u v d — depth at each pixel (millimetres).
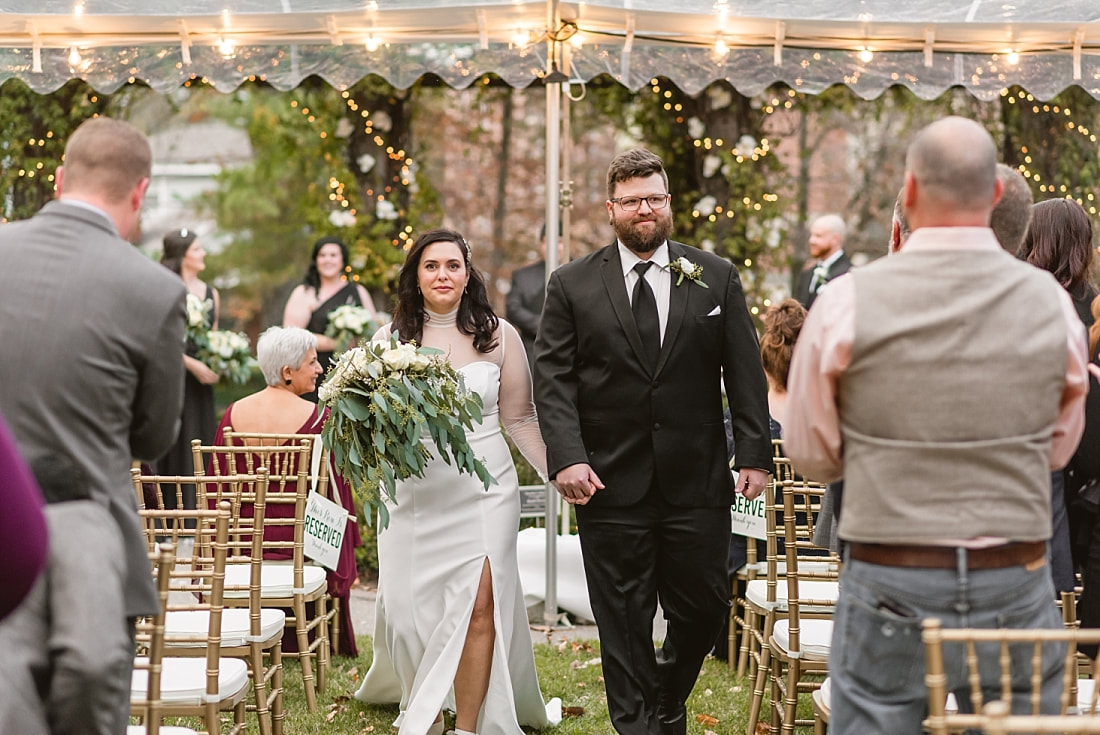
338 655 5590
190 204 19531
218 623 3393
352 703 4812
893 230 3076
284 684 5125
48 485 2475
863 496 2352
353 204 9477
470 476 4207
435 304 4277
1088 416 3275
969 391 2293
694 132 9352
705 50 6363
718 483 3953
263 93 16672
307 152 10891
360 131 9578
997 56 6277
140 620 3584
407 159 9664
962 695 2518
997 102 9922
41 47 6090
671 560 3955
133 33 6062
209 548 4074
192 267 7914
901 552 2324
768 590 4254
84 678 2350
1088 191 9156
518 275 8891
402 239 9586
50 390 2496
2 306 2525
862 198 15031
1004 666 2074
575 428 3912
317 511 4691
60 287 2551
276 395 5234
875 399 2336
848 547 2473
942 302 2322
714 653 5617
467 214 16562
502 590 4176
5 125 8773
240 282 19469
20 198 8828
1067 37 6148
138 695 3324
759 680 4332
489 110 14242
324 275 8289
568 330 3998
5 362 2492
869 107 11141
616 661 3926
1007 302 2324
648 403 3895
